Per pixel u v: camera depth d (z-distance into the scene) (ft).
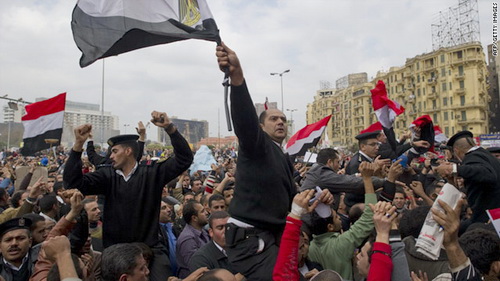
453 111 238.89
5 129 209.97
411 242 9.98
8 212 18.66
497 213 8.77
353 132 343.26
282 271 7.27
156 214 12.98
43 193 21.25
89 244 12.73
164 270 12.37
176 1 9.30
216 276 7.47
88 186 12.19
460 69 237.86
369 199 10.95
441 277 8.84
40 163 52.80
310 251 12.18
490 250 8.32
